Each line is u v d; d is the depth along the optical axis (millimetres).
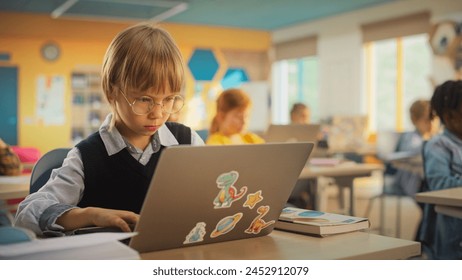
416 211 5973
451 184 2281
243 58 11570
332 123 6895
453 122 2365
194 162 928
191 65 11078
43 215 1138
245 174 1021
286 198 1139
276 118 11914
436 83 7938
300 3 8836
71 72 10102
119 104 1216
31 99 9836
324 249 1039
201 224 1029
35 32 9742
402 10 8602
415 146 4992
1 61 9578
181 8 8914
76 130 10242
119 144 1358
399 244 1083
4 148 2770
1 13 9477
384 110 9352
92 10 9234
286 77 11797
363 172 3842
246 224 1104
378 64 9422
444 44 7832
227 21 10617
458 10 7660
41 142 9938
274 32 11672
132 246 973
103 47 10273
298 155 1084
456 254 2117
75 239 887
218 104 3416
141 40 1178
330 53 10125
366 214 5578
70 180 1301
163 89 1175
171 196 945
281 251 1025
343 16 9789
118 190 1354
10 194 2182
